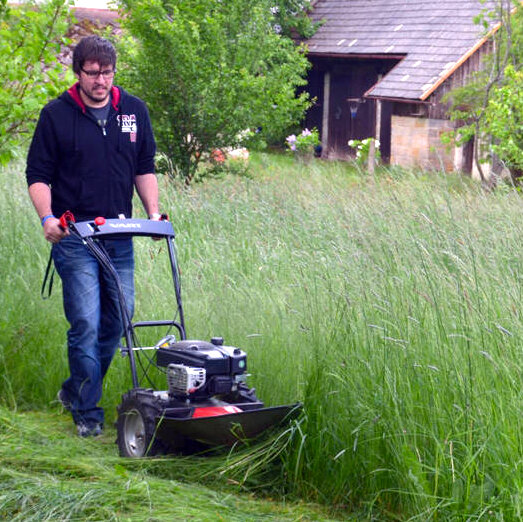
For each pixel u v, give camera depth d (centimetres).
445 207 1101
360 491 584
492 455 529
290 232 1162
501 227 980
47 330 860
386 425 573
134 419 643
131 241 733
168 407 636
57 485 552
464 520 507
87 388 709
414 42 3738
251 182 1567
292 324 754
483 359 585
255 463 606
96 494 541
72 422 751
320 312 696
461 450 545
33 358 838
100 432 709
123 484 562
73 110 715
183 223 1255
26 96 954
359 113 4025
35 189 707
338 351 636
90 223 687
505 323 627
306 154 3278
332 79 4197
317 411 615
